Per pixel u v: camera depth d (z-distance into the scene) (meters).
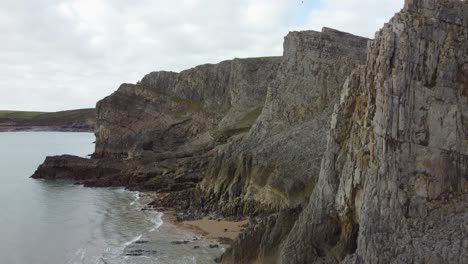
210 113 145.88
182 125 146.25
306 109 81.44
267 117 86.19
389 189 33.59
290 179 67.50
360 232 35.03
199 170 102.50
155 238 62.47
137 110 153.25
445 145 33.78
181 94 160.12
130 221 73.31
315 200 42.03
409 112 33.97
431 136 33.84
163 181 102.94
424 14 35.19
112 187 106.69
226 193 78.12
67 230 68.69
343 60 80.75
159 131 144.38
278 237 44.47
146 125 148.62
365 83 39.56
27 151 197.12
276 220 46.00
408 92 34.09
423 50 34.28
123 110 152.50
